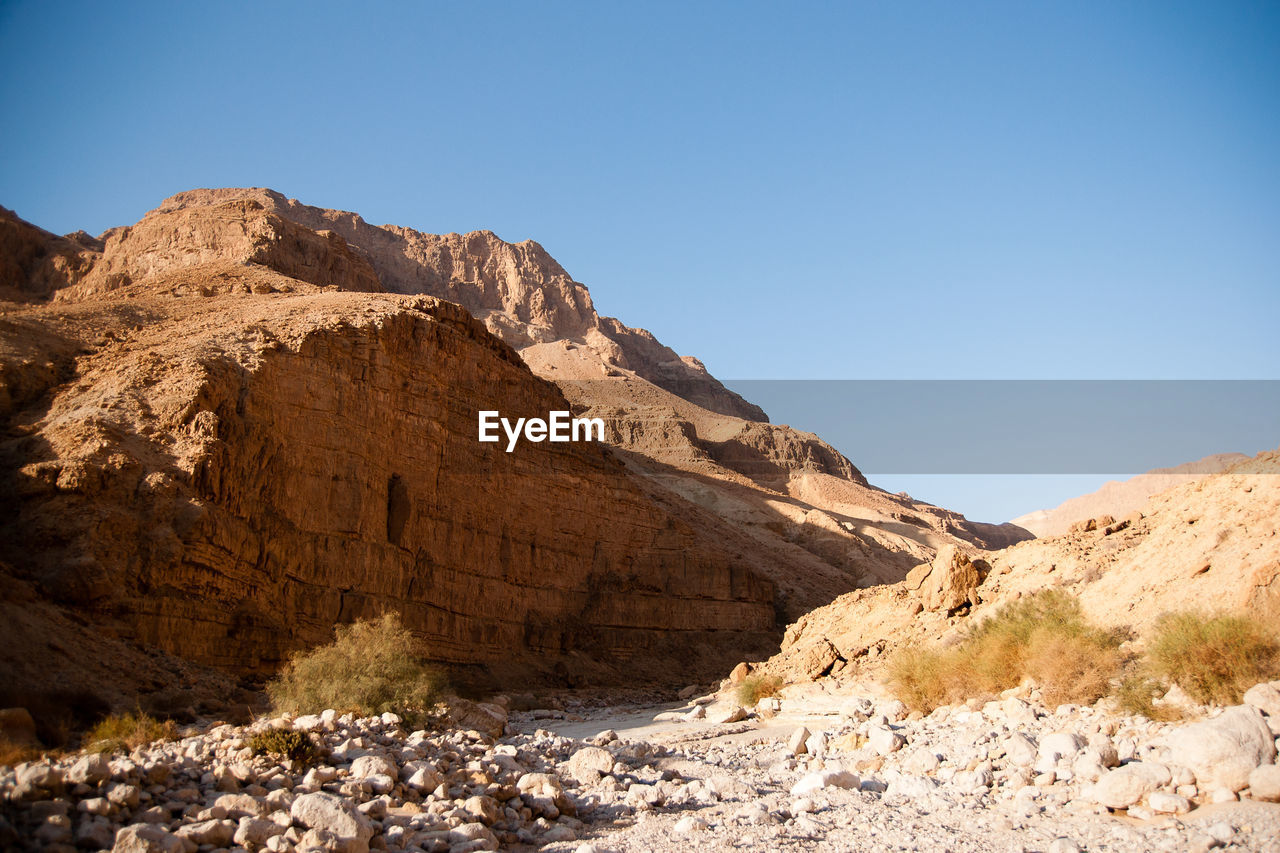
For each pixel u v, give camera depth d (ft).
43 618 71.87
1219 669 47.47
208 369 102.32
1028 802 38.88
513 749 50.83
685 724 88.48
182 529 86.63
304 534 106.73
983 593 88.38
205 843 29.68
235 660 88.07
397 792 38.73
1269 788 34.60
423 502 129.80
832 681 91.04
